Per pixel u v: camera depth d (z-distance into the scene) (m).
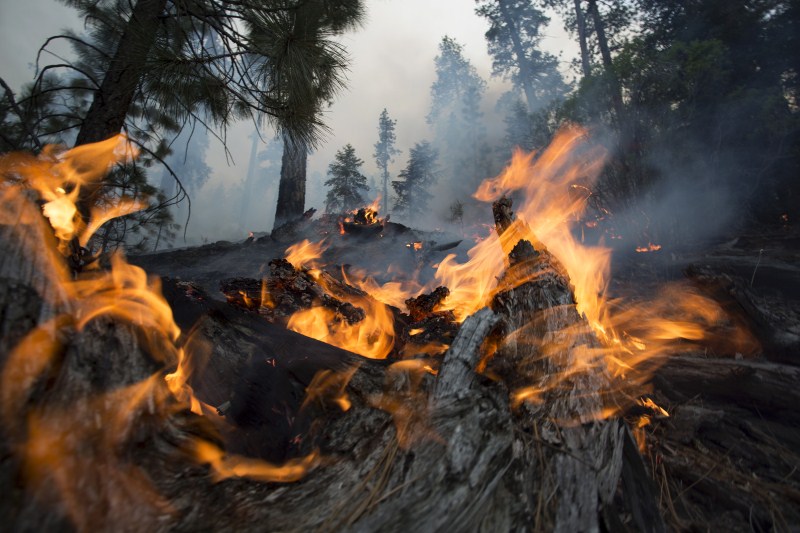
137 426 1.33
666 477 1.82
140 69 3.34
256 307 3.25
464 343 1.71
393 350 3.23
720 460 1.90
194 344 2.06
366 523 1.14
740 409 2.37
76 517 1.06
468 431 1.39
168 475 1.27
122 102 3.79
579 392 1.66
